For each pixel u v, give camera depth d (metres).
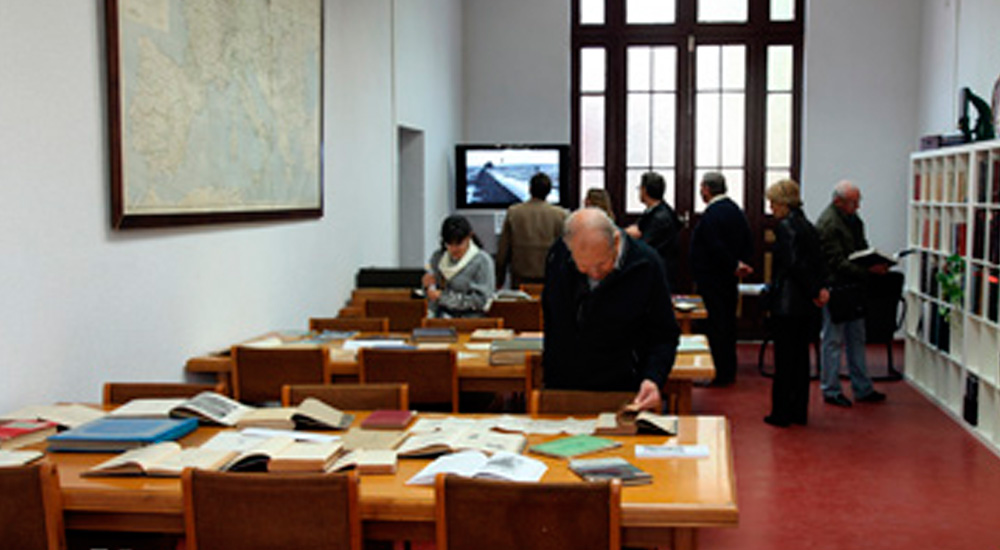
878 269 7.23
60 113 3.57
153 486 2.53
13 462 2.67
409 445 2.86
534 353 4.36
